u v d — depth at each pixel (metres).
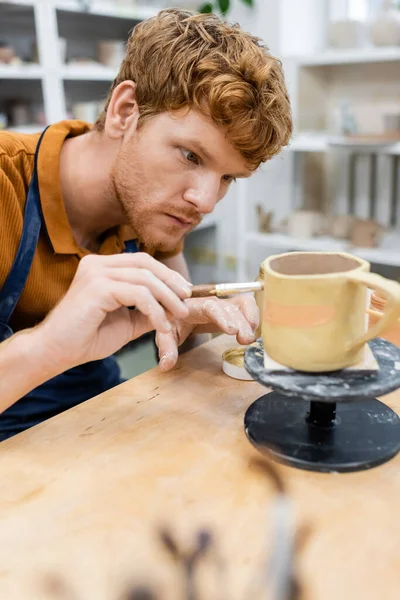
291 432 0.62
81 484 0.56
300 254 0.59
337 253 0.58
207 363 0.85
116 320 0.73
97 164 1.04
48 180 0.97
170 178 0.87
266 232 2.72
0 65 2.19
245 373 0.79
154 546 0.47
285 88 0.85
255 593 0.42
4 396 0.71
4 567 0.45
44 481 0.56
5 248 0.98
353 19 2.43
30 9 2.35
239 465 0.58
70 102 2.87
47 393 1.10
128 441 0.63
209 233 3.27
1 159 0.96
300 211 2.63
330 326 0.54
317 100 2.65
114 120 0.93
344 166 2.78
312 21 2.79
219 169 0.85
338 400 0.53
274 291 0.55
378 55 2.19
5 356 0.70
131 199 0.95
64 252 1.00
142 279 0.65
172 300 0.64
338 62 2.41
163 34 0.83
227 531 0.48
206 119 0.79
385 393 0.54
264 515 0.50
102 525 0.50
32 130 2.42
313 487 0.54
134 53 0.89
